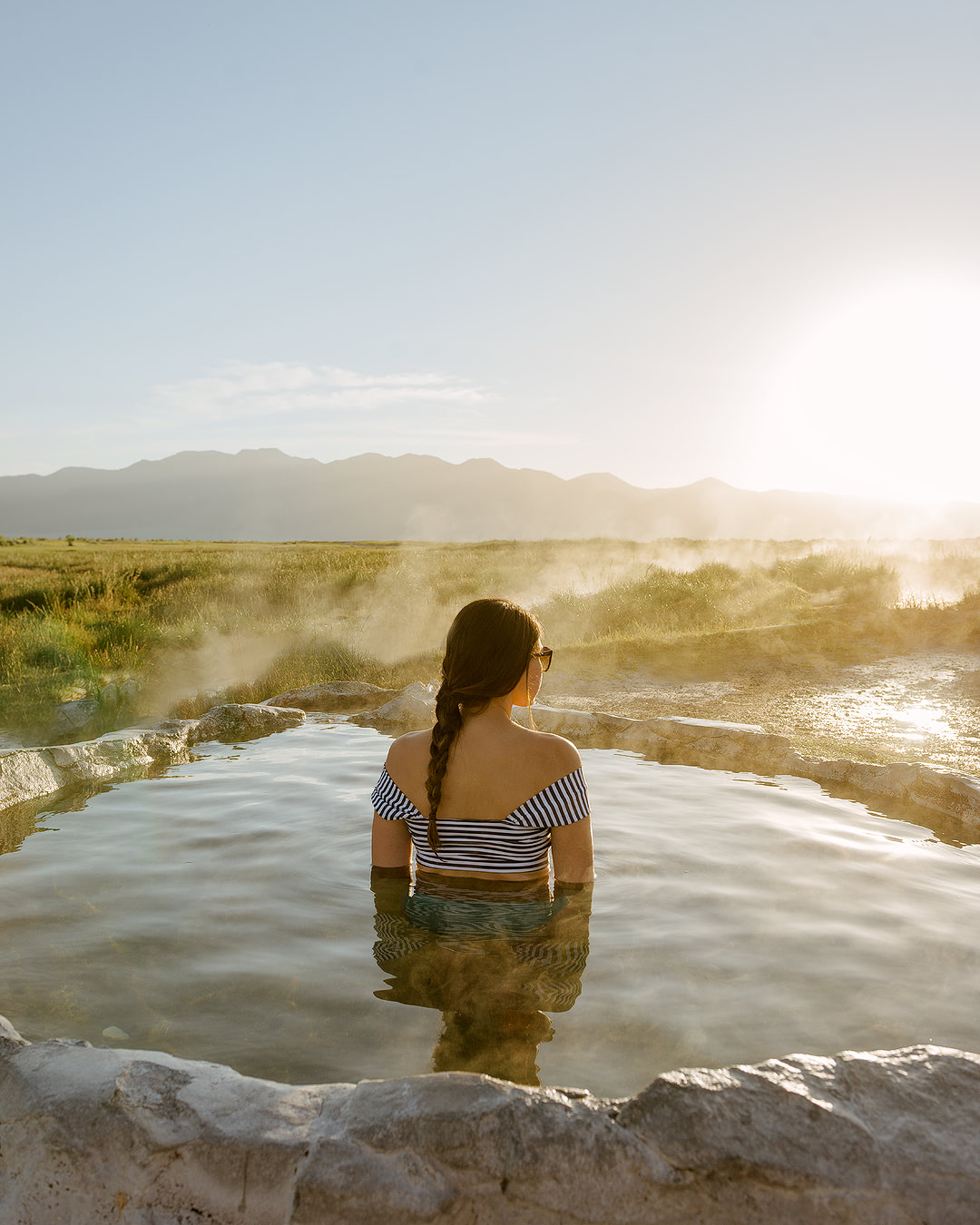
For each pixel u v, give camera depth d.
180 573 24.23
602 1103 1.61
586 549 40.16
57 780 4.63
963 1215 1.37
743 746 5.47
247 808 4.13
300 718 6.77
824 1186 1.40
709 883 3.11
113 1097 1.64
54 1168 1.56
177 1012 2.15
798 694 9.84
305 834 3.68
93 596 17.36
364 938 2.61
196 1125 1.58
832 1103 1.55
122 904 2.91
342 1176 1.46
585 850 2.73
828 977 2.37
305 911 2.82
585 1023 2.10
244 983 2.32
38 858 3.41
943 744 7.33
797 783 4.80
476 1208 1.43
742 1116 1.52
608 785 4.64
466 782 2.66
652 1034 2.04
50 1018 2.11
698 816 4.04
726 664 11.61
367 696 8.23
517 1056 1.93
